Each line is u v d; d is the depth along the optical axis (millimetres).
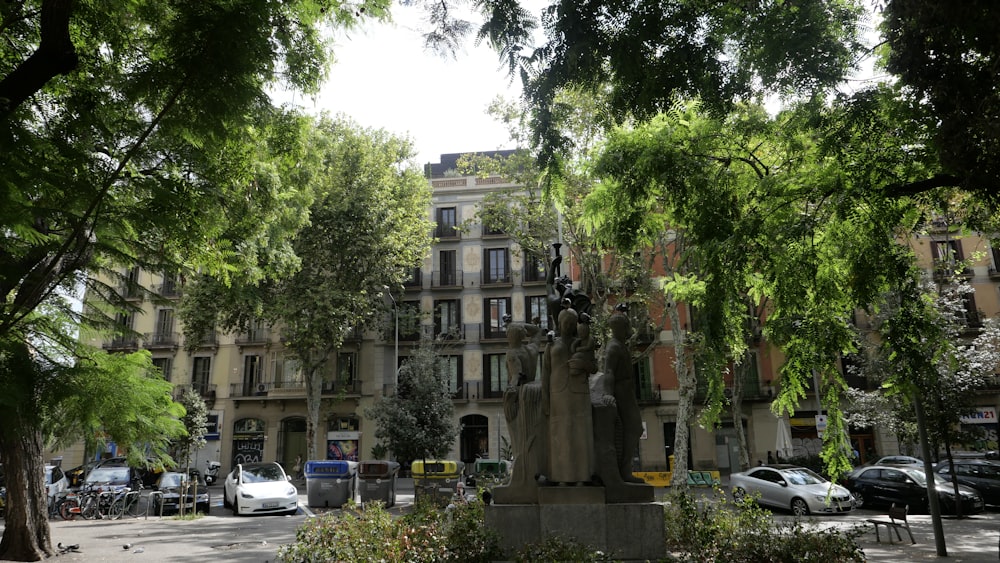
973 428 20641
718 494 9938
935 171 7719
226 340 41188
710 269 8133
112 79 6824
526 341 8977
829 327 9195
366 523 7516
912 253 9438
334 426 39750
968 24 5316
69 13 5727
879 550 11953
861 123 7496
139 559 10477
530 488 7824
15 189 4723
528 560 5965
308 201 15898
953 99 5926
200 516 18500
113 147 6766
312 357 34375
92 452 6691
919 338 8711
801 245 7969
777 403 10047
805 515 17859
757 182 8719
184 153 7406
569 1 6496
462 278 40344
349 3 8492
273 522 16641
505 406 8469
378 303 33688
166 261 7168
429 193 34219
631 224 9906
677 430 20625
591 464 7637
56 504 19312
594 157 10492
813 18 7004
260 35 5695
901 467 19594
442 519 8289
